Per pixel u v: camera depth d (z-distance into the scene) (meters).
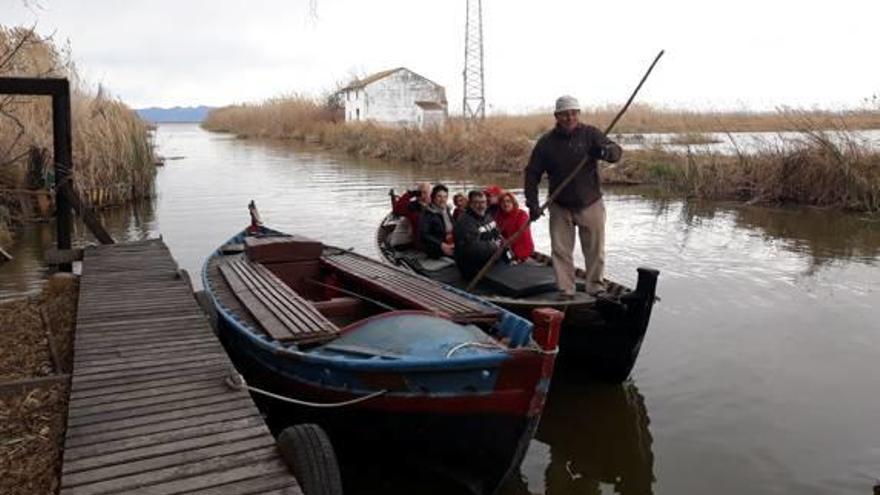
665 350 8.20
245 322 6.55
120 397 5.19
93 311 7.45
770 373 7.50
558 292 7.79
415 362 5.03
